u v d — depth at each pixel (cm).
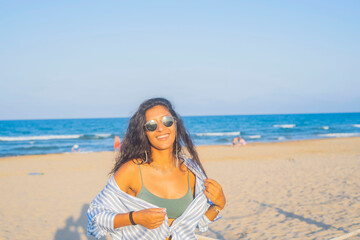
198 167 230
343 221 677
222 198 213
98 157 2209
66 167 1734
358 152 2138
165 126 209
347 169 1384
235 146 2888
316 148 2508
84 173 1519
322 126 7181
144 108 217
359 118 12862
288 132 5262
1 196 1058
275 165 1600
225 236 635
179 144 227
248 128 6794
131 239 199
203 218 224
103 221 189
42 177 1423
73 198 1022
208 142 3656
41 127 8194
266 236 620
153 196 210
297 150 2381
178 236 203
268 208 818
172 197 214
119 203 202
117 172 210
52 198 1024
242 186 1111
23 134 5944
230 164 1697
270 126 7519
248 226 686
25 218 812
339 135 4403
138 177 212
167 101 226
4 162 2009
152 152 217
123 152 218
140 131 213
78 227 738
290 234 622
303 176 1254
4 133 6191
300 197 916
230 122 10025
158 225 183
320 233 615
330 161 1677
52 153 2745
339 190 979
